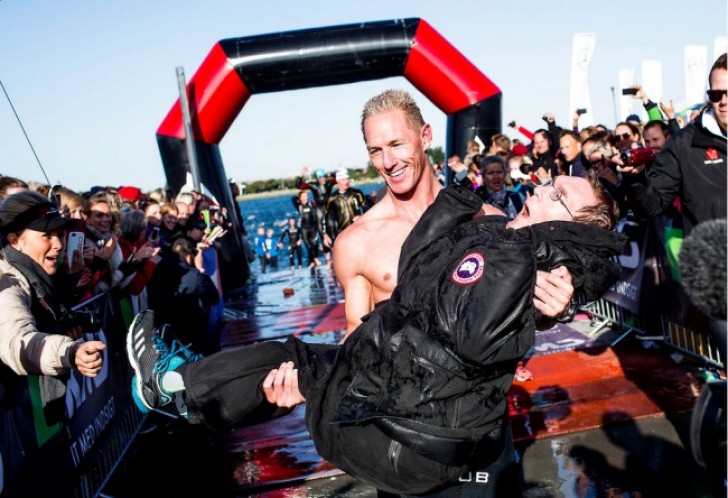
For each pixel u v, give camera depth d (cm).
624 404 455
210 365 262
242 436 485
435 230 236
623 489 354
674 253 496
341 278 280
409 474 213
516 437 427
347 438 220
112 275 477
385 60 1095
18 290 302
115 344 462
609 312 636
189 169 1120
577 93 970
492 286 194
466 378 203
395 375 207
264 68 1088
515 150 894
